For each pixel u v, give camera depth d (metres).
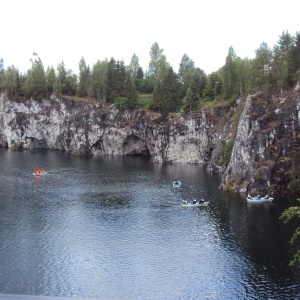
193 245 62.09
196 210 81.00
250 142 95.94
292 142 94.25
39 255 58.06
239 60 167.12
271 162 92.56
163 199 90.81
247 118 97.94
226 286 49.00
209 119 149.88
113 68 194.38
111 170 134.12
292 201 85.69
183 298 46.28
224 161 121.44
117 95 188.00
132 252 59.44
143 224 72.44
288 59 113.94
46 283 49.53
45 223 73.00
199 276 51.62
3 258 56.91
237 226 70.62
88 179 116.31
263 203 84.88
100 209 82.56
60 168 137.62
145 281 50.31
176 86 170.88
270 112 97.56
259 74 115.94
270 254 58.28
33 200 90.06
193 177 119.25
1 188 102.44
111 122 182.75
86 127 186.12
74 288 48.38
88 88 199.75
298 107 94.38
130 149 186.25
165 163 155.12
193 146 154.25
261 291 47.72
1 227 70.44
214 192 96.88
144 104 186.88
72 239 64.69
